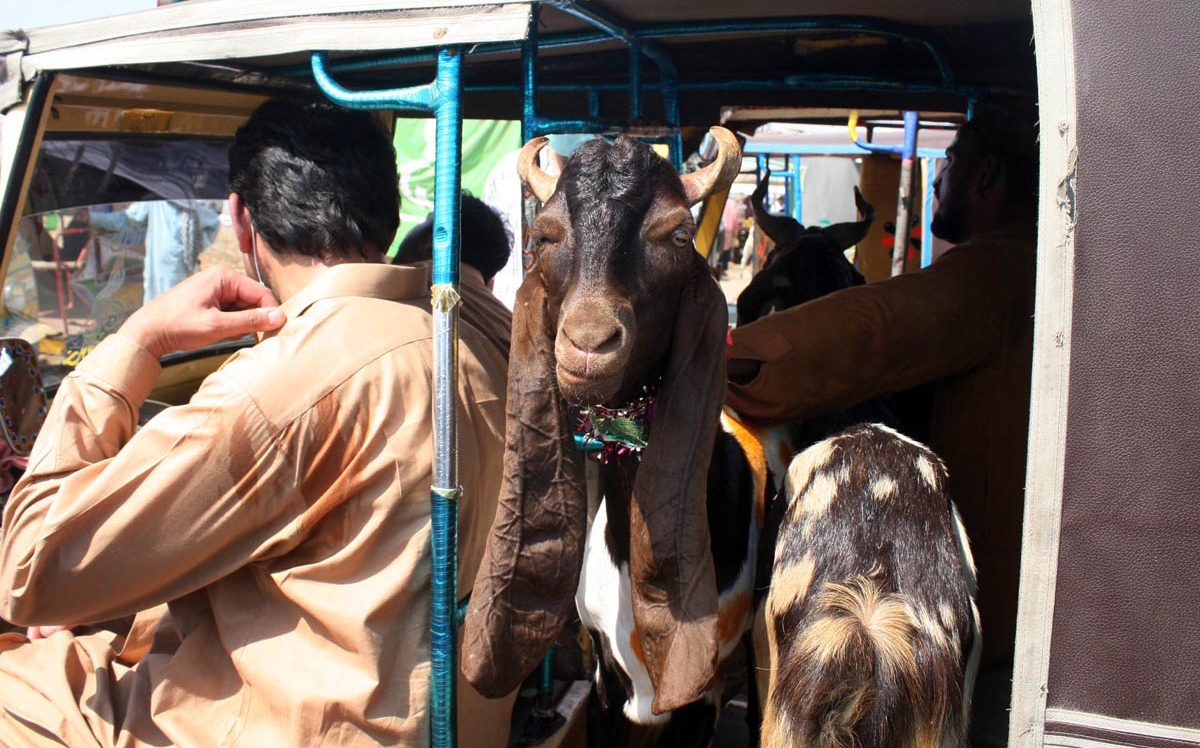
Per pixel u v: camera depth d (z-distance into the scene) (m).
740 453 1.95
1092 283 1.23
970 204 2.56
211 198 3.30
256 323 1.77
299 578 1.71
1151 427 1.21
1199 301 1.19
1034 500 1.25
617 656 1.88
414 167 5.53
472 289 2.33
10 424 2.50
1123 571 1.23
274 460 1.65
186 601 1.86
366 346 1.74
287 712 1.68
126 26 1.88
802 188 8.98
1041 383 1.25
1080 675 1.25
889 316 2.03
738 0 1.99
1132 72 1.22
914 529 1.58
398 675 1.71
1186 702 1.22
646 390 1.64
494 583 1.61
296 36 1.67
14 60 2.00
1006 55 2.64
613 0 1.93
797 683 1.46
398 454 1.72
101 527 1.63
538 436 1.58
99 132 2.63
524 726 2.19
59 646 2.00
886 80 2.75
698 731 1.95
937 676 1.44
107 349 1.75
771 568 1.82
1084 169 1.23
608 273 1.41
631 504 1.59
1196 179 1.20
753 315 2.61
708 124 3.27
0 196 2.02
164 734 1.77
